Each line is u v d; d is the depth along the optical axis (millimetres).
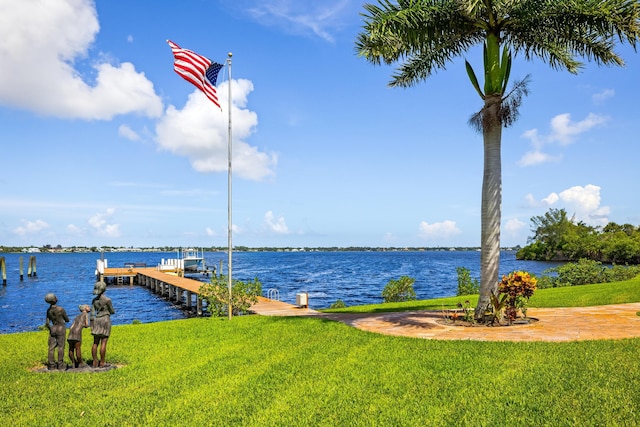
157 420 6434
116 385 8219
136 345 11727
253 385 7805
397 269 89000
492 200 12992
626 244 90375
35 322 27828
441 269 88500
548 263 109750
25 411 6953
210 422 6277
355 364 8758
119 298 42562
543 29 12992
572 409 5930
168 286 44375
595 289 21344
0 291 47625
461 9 12281
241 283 20047
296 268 95250
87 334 14000
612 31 11695
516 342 9844
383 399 6785
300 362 9156
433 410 6250
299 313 19266
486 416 5926
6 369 9430
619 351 8578
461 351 9250
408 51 13539
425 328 12523
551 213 118250
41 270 90375
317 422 6105
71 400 7422
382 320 14492
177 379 8422
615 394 6324
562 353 8609
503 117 12711
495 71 12945
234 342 11758
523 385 6930
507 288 12750
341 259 167375
